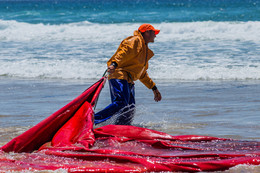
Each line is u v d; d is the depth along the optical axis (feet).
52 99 43.65
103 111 29.19
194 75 59.16
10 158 20.22
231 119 32.96
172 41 99.25
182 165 18.92
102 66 67.10
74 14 209.36
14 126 30.99
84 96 25.77
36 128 22.50
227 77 57.77
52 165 18.76
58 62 71.56
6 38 115.14
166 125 31.37
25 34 120.88
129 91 30.01
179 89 49.67
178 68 63.87
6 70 66.64
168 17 182.70
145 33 30.40
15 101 42.73
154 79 58.44
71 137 22.82
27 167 18.47
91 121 24.26
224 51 80.69
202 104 40.06
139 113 36.17
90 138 23.02
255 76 57.36
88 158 19.88
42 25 138.21
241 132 28.35
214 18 171.32
